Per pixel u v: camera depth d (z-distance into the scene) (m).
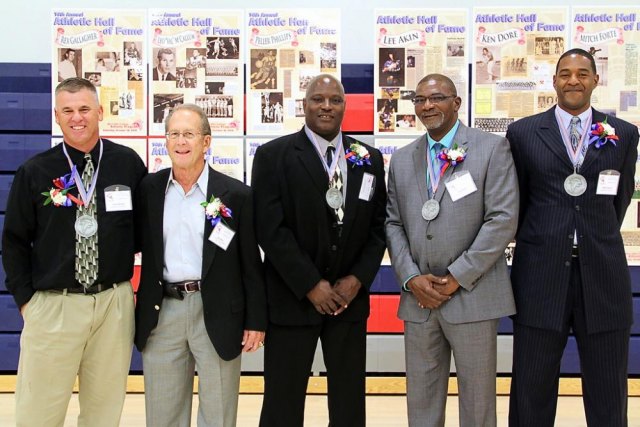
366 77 4.28
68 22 3.93
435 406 2.75
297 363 2.64
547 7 3.88
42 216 2.47
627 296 2.63
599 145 2.57
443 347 2.75
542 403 2.69
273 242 2.60
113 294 2.54
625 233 3.92
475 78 3.93
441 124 2.65
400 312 2.79
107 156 2.59
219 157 3.99
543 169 2.61
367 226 2.70
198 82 3.98
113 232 2.52
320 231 2.61
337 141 2.73
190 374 2.60
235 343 2.52
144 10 3.94
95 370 2.58
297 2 4.60
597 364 2.64
